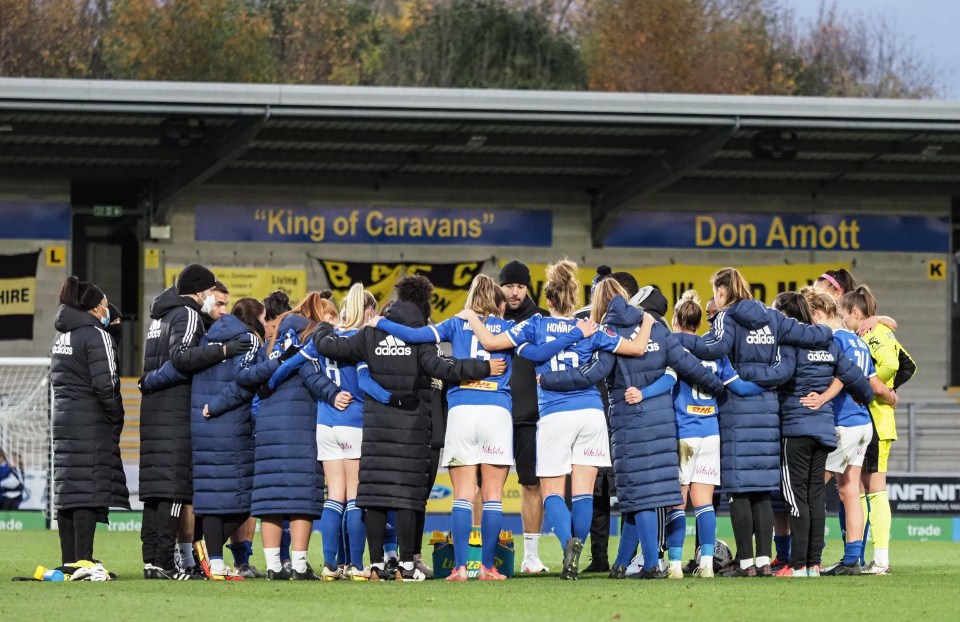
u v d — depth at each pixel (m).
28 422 28.44
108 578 16.64
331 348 16.28
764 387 16.98
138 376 33.56
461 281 34.59
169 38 70.88
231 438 16.67
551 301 16.45
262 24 71.75
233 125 29.16
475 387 16.36
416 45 72.56
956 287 37.12
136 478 29.02
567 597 14.28
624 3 74.94
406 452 16.25
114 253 34.69
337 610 13.12
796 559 17.28
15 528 28.14
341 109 27.89
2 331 32.81
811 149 32.28
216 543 16.69
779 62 80.50
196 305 17.05
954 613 13.24
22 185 32.84
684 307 17.23
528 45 72.69
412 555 16.44
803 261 35.78
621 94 28.70
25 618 12.54
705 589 15.15
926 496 28.95
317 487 16.56
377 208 34.28
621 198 33.94
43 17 72.50
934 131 29.66
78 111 26.89
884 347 18.14
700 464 16.94
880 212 36.09
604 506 18.75
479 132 30.61
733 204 35.56
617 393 16.59
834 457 17.67
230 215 33.66
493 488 16.53
